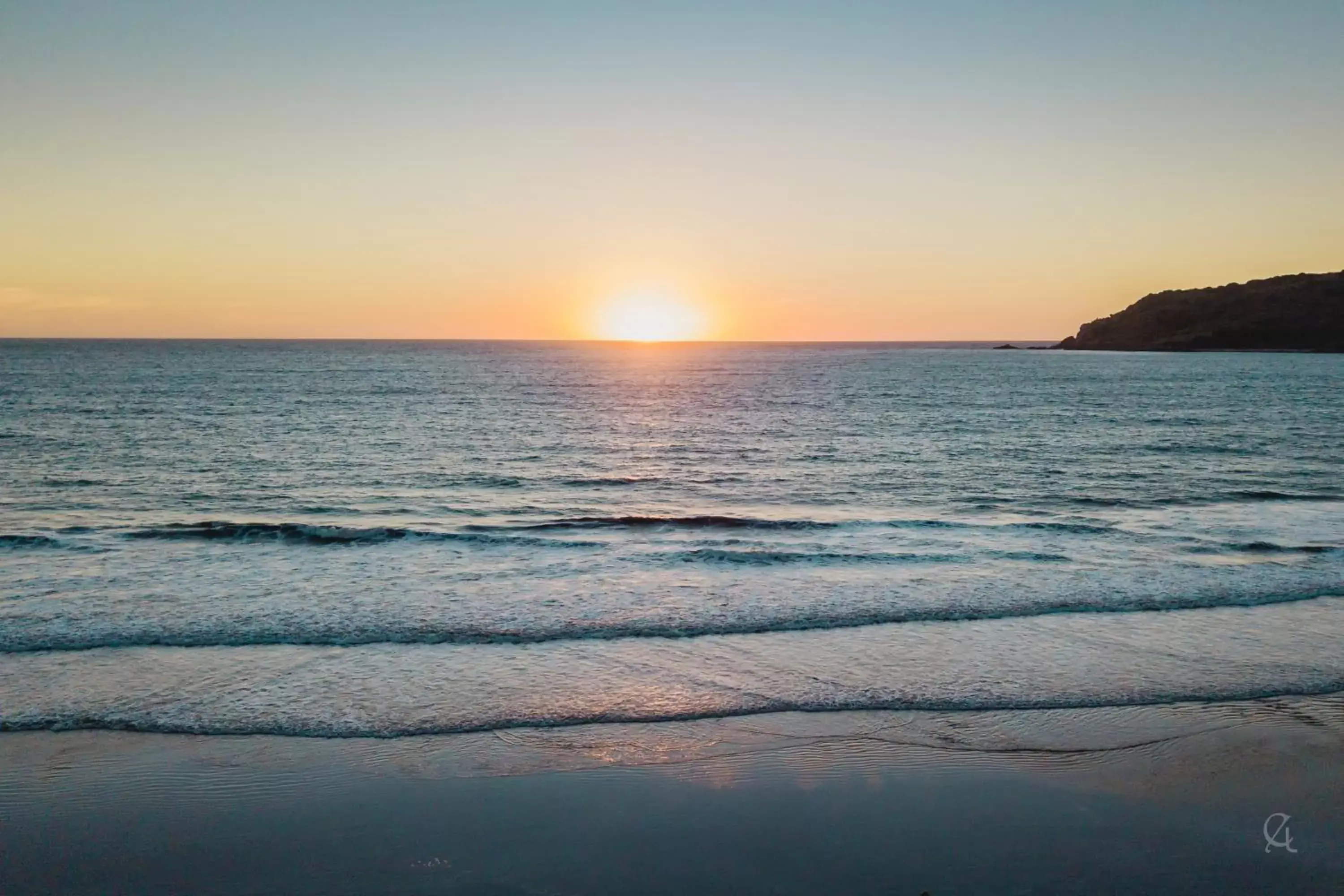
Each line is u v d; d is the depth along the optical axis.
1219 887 4.96
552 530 15.74
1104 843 5.43
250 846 5.31
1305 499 19.34
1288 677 8.17
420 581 11.47
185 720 7.04
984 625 9.71
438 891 4.84
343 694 7.60
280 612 9.89
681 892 4.83
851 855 5.25
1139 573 12.00
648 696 7.64
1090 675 8.21
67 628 9.22
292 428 34.88
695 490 21.16
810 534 15.36
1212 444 30.25
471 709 7.33
